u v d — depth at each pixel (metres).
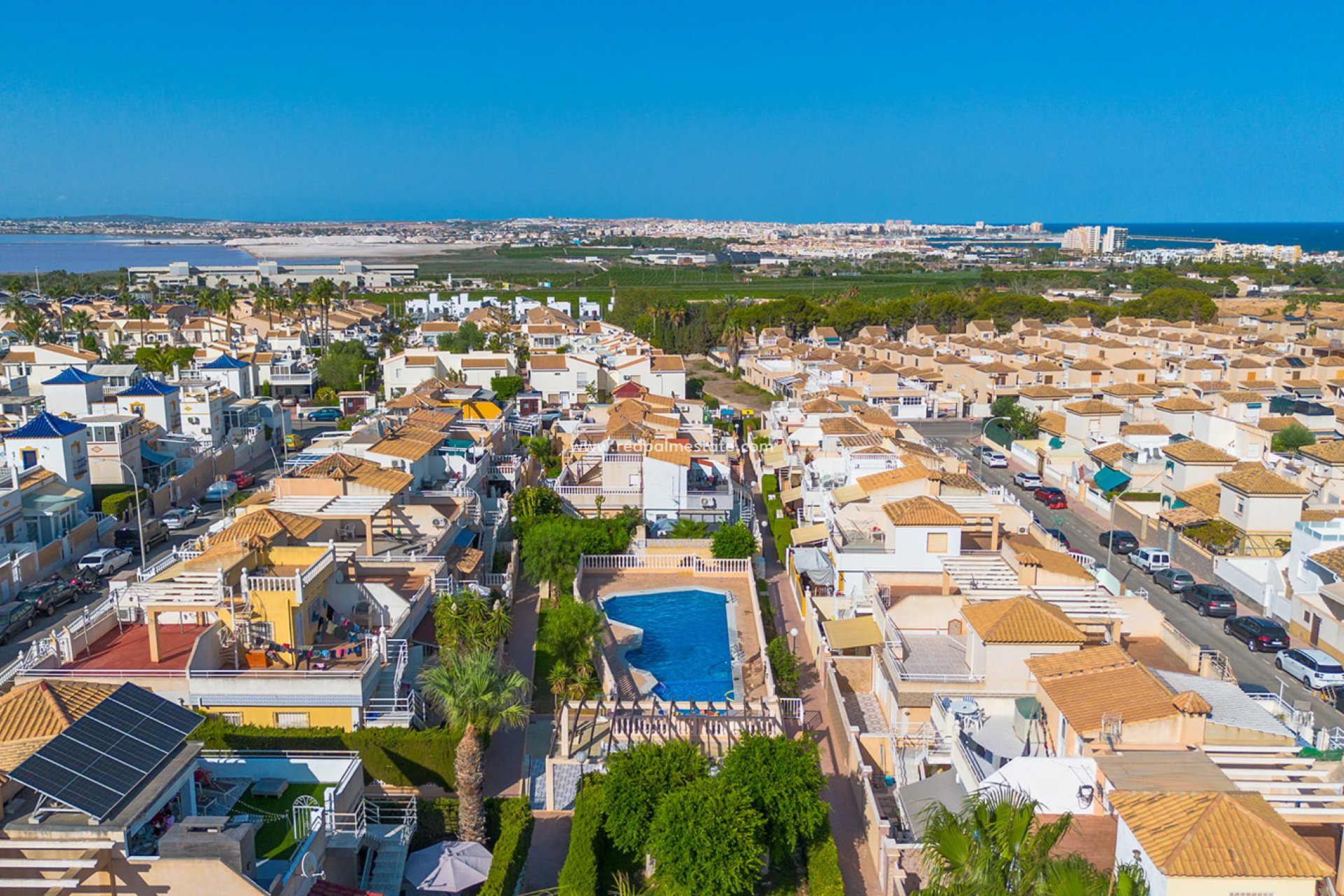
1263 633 60.00
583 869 33.97
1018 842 25.39
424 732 38.84
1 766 26.14
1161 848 25.92
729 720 47.12
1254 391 122.38
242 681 39.44
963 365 148.25
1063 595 49.38
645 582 70.25
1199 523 78.12
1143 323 184.75
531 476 91.25
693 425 104.50
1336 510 74.06
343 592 48.19
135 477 79.94
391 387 138.62
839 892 34.16
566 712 43.06
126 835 24.97
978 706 42.19
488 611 50.38
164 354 142.75
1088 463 98.69
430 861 34.00
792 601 68.00
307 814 31.20
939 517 59.09
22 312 178.62
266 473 102.88
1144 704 35.66
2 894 23.56
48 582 64.62
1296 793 31.08
